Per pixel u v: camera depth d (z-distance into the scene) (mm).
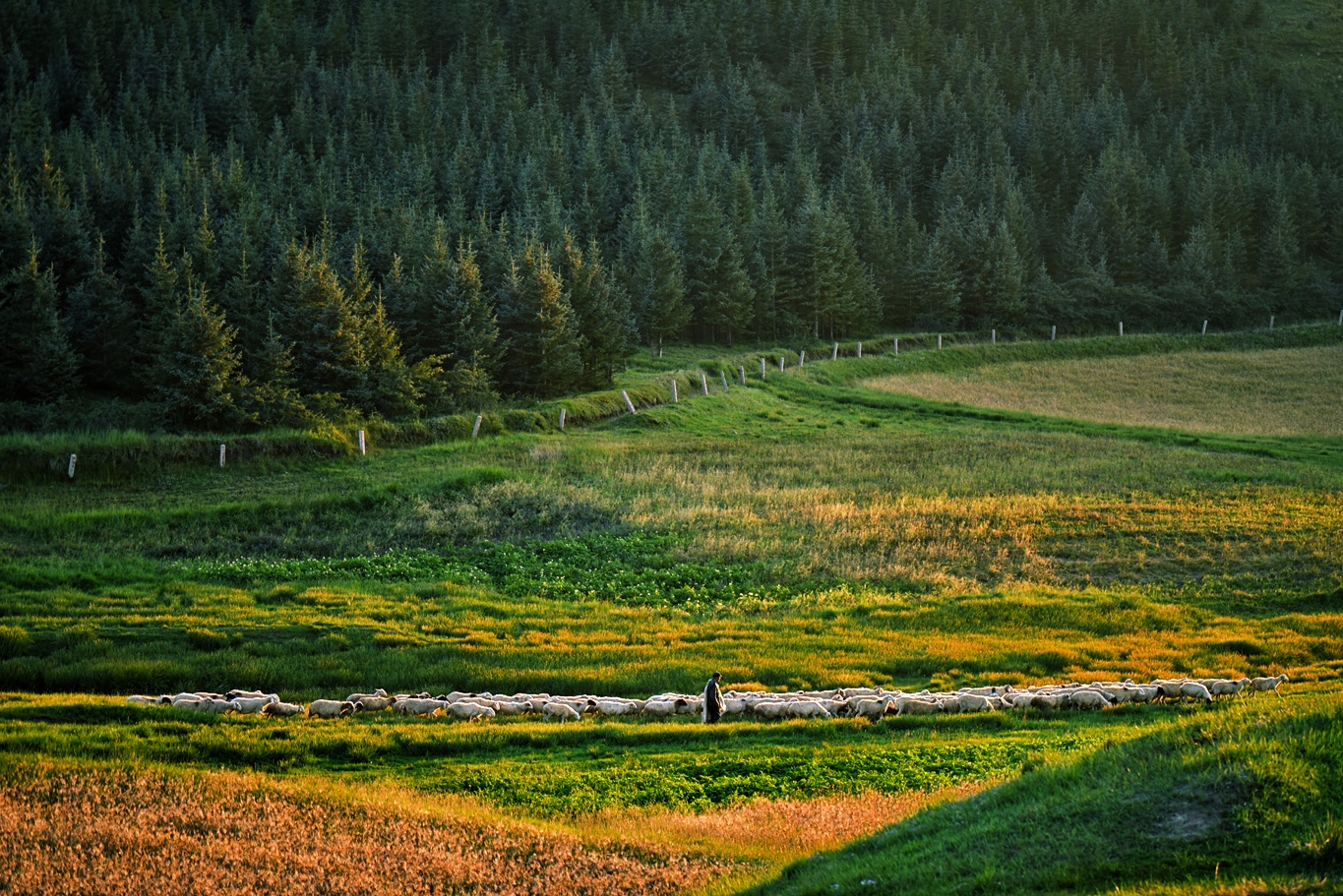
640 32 163750
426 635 27156
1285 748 12859
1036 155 118438
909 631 28922
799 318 90375
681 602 31875
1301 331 97188
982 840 12648
